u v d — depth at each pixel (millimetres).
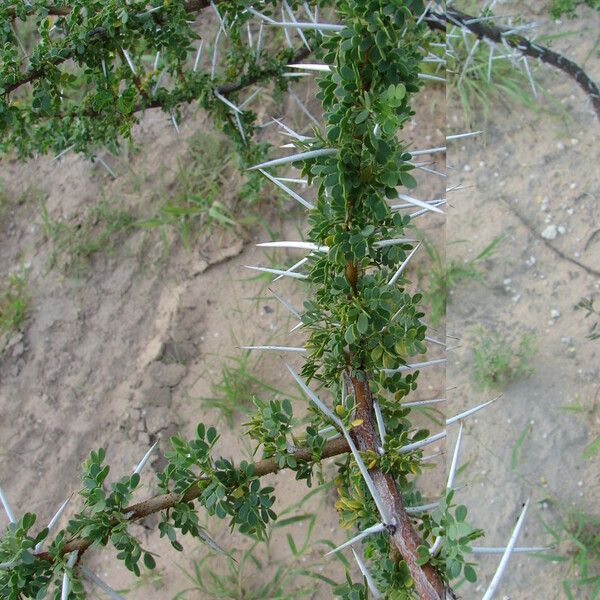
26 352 3061
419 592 1202
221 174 3193
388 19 1237
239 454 2756
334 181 1269
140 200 3234
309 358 1546
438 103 3057
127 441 2863
